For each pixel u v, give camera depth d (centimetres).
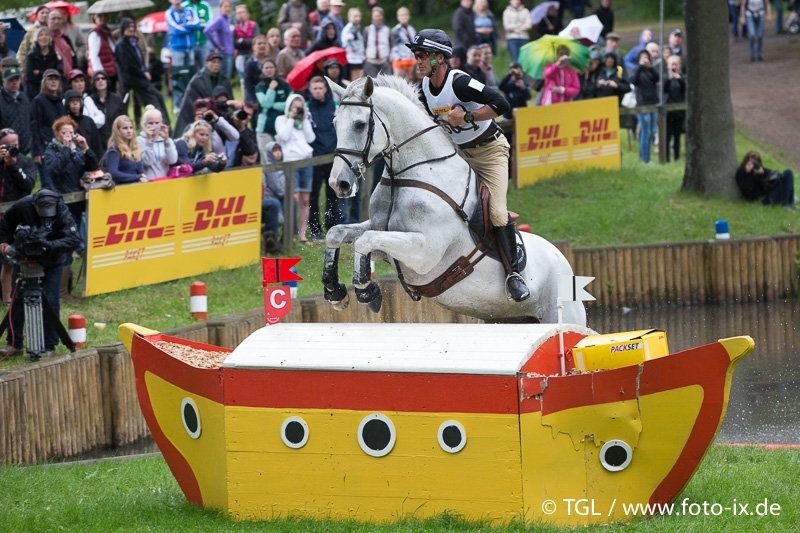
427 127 1009
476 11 2862
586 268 2134
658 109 2728
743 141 3164
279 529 840
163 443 948
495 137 1044
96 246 1680
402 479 843
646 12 4922
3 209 1568
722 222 2212
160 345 999
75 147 1698
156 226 1769
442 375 827
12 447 1232
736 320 2008
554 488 831
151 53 2573
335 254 1004
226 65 2580
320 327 927
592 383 830
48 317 1400
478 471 823
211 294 1786
